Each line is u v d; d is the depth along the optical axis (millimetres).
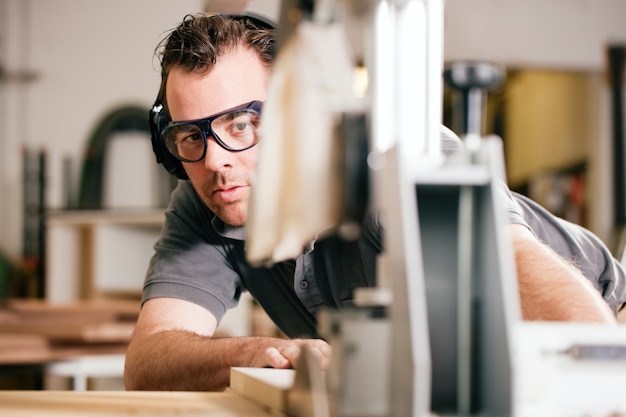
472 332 815
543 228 1792
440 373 812
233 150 1575
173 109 1582
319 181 798
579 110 6301
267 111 835
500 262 771
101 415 907
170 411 945
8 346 3637
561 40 5785
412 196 764
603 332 810
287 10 826
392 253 784
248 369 1193
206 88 1550
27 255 5918
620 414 806
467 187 812
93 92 6109
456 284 819
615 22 5809
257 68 1577
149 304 1738
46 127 6090
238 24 1593
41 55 6113
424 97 814
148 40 6117
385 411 801
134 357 1592
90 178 5941
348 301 1674
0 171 6043
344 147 800
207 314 1753
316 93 804
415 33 817
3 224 6020
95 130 6016
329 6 811
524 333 802
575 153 6406
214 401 1060
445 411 811
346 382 803
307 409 835
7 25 6094
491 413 788
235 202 1618
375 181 804
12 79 6086
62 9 6121
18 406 979
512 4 5719
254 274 1812
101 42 6121
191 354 1440
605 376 806
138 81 6113
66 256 5164
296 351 1229
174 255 1791
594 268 1818
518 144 7594
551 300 1023
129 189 5973
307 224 799
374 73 812
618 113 5863
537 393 797
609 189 5992
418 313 734
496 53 5730
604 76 5883
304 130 801
